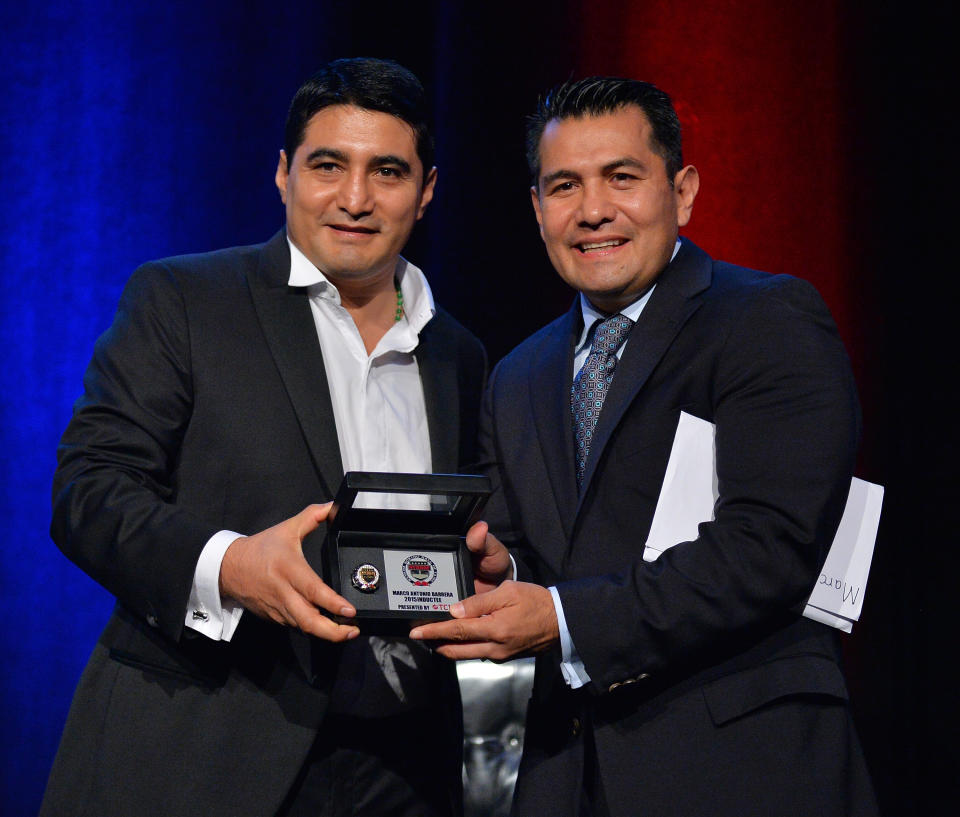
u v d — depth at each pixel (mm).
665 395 1544
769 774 1392
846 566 1522
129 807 1439
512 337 2926
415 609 1380
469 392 1871
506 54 2998
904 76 2941
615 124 1604
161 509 1474
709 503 1492
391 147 1684
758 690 1433
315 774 1622
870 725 2803
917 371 2842
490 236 2947
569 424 1626
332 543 1397
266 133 2959
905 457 2830
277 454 1574
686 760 1410
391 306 1850
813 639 1494
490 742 1830
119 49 2961
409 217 1726
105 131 2939
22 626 2857
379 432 1734
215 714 1475
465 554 1447
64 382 2879
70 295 2898
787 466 1438
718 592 1396
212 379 1586
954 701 2736
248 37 2979
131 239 2920
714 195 3004
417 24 2986
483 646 1397
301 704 1473
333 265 1694
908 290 2875
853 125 2986
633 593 1416
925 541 2795
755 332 1515
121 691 1515
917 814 2734
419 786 1727
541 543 1605
